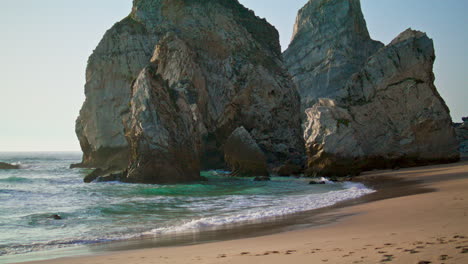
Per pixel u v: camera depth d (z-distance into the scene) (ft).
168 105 120.06
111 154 200.64
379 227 34.94
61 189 98.17
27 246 39.81
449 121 127.95
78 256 32.76
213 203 71.56
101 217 58.75
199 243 35.65
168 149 113.60
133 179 113.80
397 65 130.41
